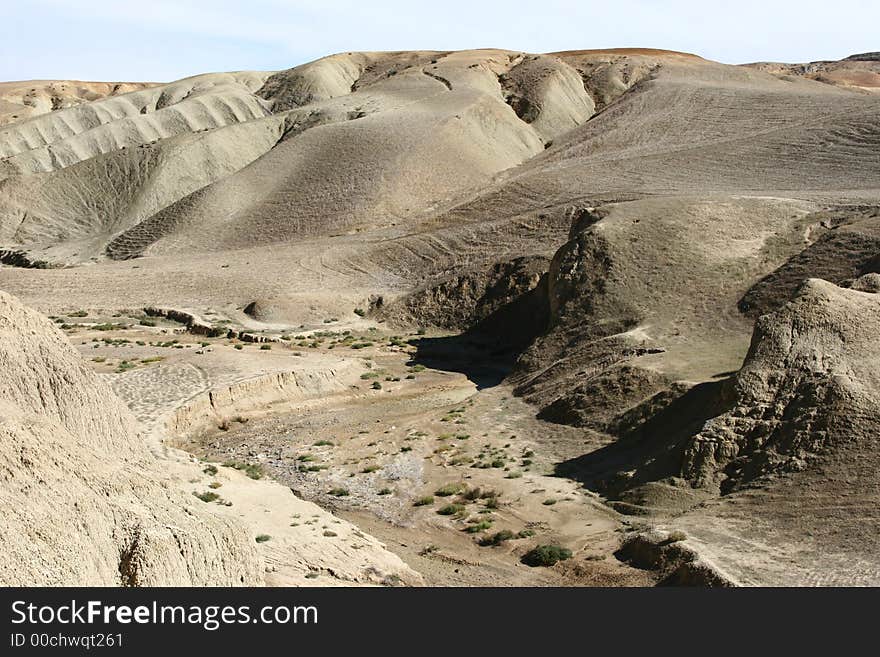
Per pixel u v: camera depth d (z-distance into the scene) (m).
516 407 40.72
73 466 15.97
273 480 32.09
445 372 51.59
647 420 32.84
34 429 16.20
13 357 21.16
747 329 42.50
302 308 64.38
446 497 29.77
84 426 22.08
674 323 44.53
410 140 107.50
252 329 60.06
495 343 58.84
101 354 50.09
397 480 31.80
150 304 66.56
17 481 14.31
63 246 103.06
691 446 27.50
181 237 95.62
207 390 40.78
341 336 59.91
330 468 33.50
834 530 22.30
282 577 19.33
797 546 21.97
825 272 44.25
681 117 103.62
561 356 45.81
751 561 21.33
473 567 23.75
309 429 39.09
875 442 25.06
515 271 62.78
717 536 23.08
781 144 81.00
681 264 49.44
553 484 30.17
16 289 70.62
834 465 24.84
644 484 27.75
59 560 13.56
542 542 25.36
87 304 66.50
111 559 14.68
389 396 45.62
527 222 73.88
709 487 26.53
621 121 107.94
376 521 27.97
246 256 81.69
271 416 41.53
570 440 34.66
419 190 99.81
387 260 75.44
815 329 29.55
